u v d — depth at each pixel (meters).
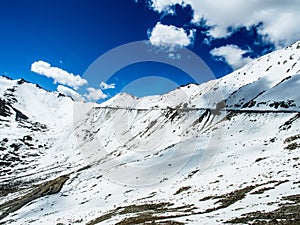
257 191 35.75
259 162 55.34
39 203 78.06
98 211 54.09
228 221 23.55
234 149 70.12
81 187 82.38
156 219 32.16
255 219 22.89
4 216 78.38
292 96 97.50
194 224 24.11
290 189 32.78
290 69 130.88
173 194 50.47
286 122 82.75
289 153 55.94
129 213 43.19
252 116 95.38
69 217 56.69
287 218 21.72
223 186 45.03
